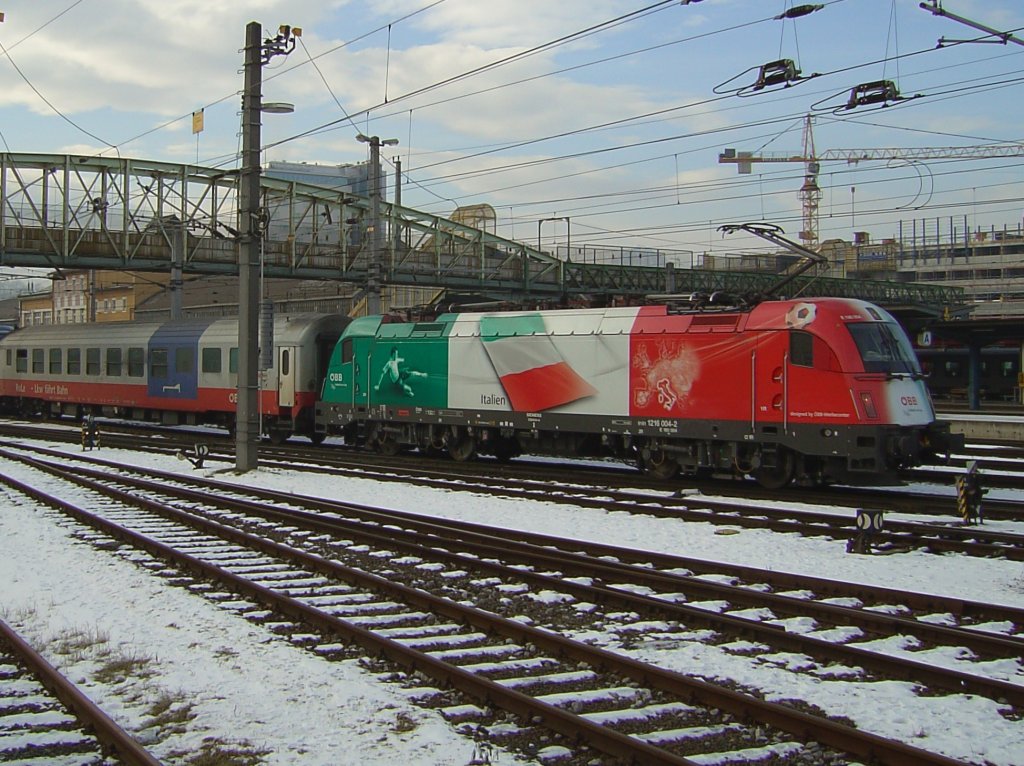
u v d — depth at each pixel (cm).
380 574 1194
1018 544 1303
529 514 1638
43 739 651
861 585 1030
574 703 710
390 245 4953
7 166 3972
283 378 3011
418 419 2519
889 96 1888
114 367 3712
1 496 1845
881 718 680
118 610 986
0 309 10162
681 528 1470
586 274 5991
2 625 871
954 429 3156
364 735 649
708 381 1930
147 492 1950
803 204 11125
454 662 819
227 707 703
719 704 691
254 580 1137
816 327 1778
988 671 785
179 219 4291
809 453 1780
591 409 2136
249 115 2219
